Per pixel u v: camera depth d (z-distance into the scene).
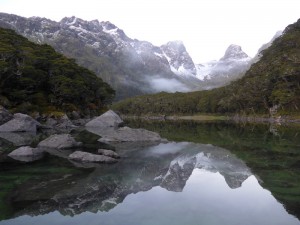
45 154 27.41
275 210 13.33
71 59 115.75
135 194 15.63
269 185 17.75
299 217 12.50
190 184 17.95
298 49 152.75
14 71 71.62
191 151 31.67
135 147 34.06
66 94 81.31
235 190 16.73
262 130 67.94
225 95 176.75
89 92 99.38
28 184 17.20
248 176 20.11
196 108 197.88
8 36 89.31
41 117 68.56
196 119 169.38
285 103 123.44
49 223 11.46
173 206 13.76
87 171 20.89
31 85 73.81
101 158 24.56
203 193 15.99
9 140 37.69
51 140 32.69
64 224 11.38
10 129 51.00
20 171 20.64
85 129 58.28
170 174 20.56
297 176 20.08
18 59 78.94
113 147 33.59
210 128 77.44
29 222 11.56
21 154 26.50
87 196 15.03
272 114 130.12
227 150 32.66
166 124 102.44
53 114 69.75
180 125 95.44
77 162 24.00
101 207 13.43
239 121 130.50
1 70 63.97
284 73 127.50
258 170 22.05
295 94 127.38
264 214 12.82
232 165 24.06
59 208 13.19
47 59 88.25
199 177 19.84
